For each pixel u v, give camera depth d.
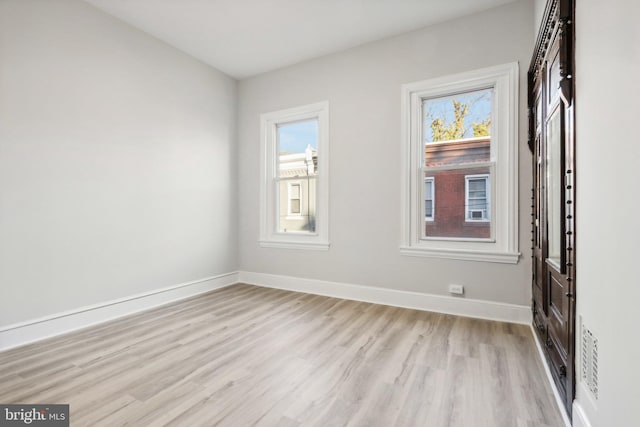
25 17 2.23
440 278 2.93
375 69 3.24
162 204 3.23
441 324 2.61
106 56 2.74
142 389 1.65
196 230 3.61
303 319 2.75
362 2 2.64
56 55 2.41
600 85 1.11
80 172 2.56
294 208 3.89
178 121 3.41
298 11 2.76
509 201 2.64
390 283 3.17
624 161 0.93
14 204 2.19
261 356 2.04
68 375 1.79
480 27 2.75
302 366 1.90
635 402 0.86
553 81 1.71
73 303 2.51
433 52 2.96
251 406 1.50
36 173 2.30
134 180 2.97
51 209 2.38
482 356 2.03
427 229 3.08
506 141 2.68
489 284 2.73
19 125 2.21
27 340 2.24
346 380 1.74
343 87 3.42
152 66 3.13
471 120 2.90
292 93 3.77
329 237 3.52
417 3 2.65
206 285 3.73
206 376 1.78
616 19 0.98
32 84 2.28
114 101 2.80
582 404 1.25
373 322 2.66
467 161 2.91
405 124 3.07
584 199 1.26
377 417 1.43
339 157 3.45
